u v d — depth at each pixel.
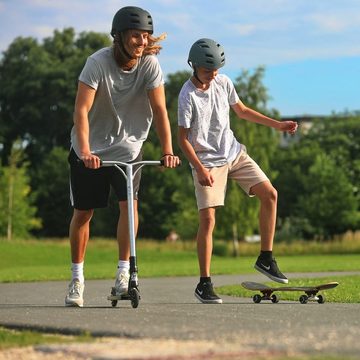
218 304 19.05
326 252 118.06
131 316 15.48
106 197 19.94
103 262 95.44
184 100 20.45
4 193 159.62
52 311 17.20
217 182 20.59
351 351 11.00
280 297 23.73
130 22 18.42
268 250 20.61
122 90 19.11
